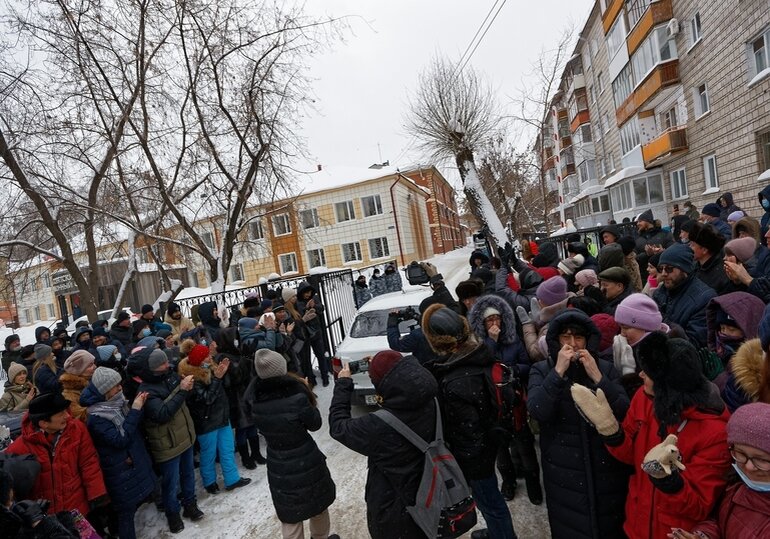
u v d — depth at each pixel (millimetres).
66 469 2889
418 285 8023
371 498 2209
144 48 7703
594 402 1948
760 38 11555
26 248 9000
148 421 3531
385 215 30906
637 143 19719
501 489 3492
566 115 32344
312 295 6852
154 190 9305
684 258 2977
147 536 3680
